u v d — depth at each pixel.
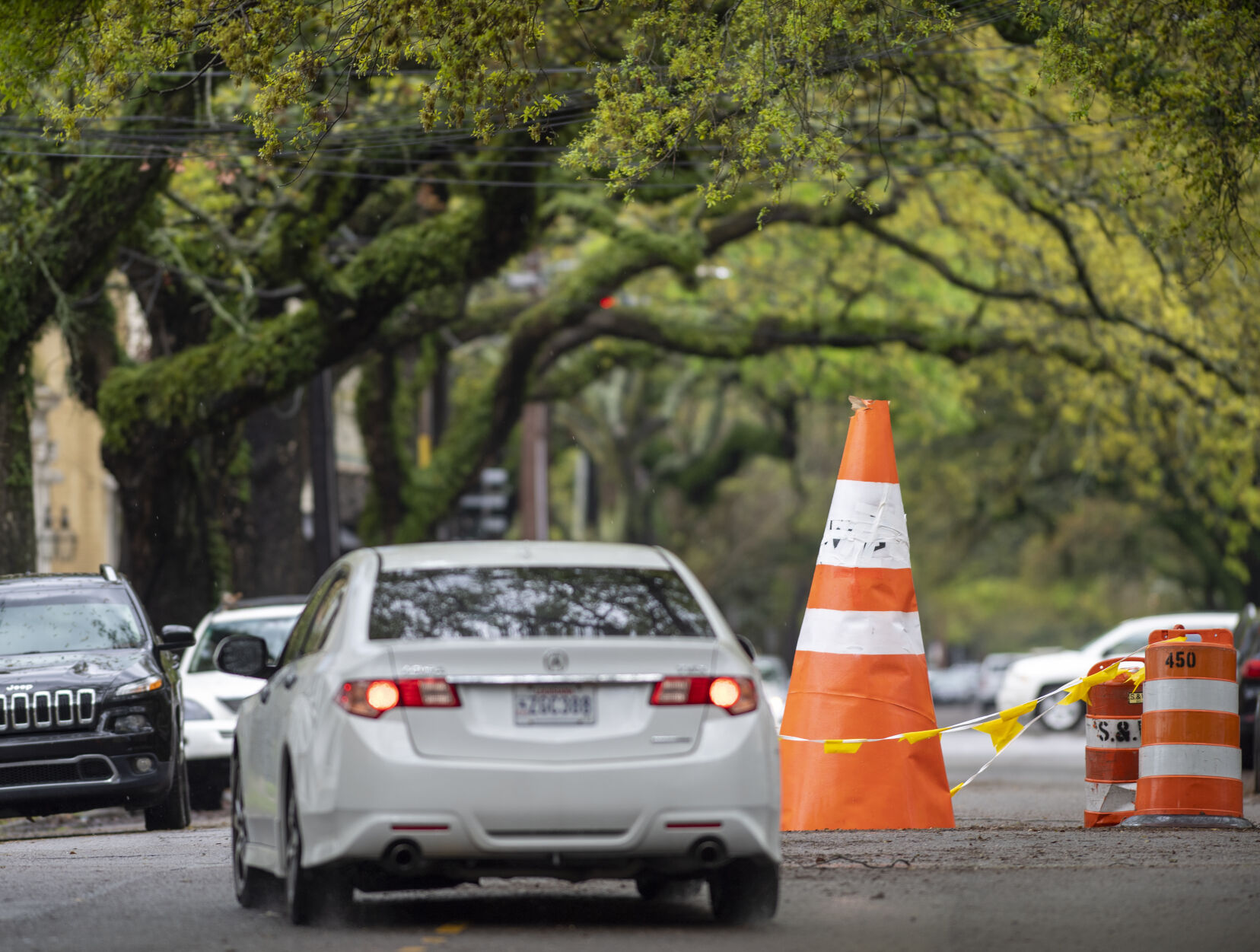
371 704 24.06
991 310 120.19
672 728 24.38
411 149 76.44
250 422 98.88
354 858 23.92
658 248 100.00
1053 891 27.66
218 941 24.97
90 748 45.62
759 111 44.09
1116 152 76.75
